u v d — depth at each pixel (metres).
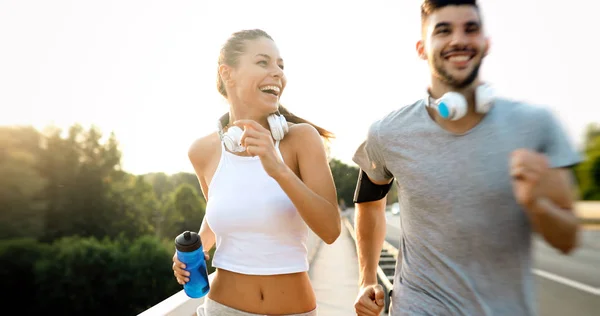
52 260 44.53
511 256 1.97
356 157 2.49
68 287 44.06
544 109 1.91
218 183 2.43
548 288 10.34
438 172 2.05
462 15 1.97
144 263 48.00
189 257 2.45
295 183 2.15
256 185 2.33
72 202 48.50
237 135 2.34
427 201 2.08
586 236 26.59
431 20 2.03
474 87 2.04
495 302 1.98
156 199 57.56
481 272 2.00
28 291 43.19
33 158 46.00
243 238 2.36
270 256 2.33
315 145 2.39
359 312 2.57
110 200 51.19
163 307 3.66
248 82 2.42
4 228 43.16
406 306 2.18
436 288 2.09
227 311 2.40
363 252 2.67
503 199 1.95
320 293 8.98
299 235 2.38
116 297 45.72
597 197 52.34
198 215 58.25
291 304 2.35
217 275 2.48
